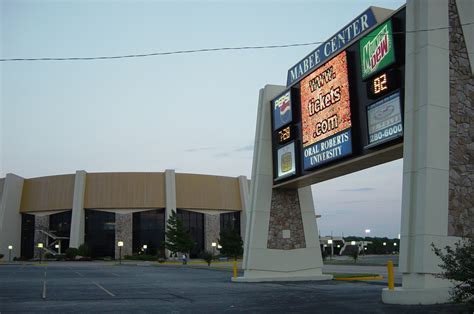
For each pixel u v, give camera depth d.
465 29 16.88
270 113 28.75
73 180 92.75
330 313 13.29
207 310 14.31
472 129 16.31
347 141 20.50
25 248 94.94
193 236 94.62
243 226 98.12
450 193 15.55
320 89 23.02
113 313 13.75
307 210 29.11
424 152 15.37
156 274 39.31
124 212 90.88
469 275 11.58
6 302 16.95
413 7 16.53
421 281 14.91
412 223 15.50
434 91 15.72
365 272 36.09
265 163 28.36
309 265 28.48
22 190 97.00
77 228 87.81
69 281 29.31
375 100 19.08
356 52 20.69
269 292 20.41
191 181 95.31
